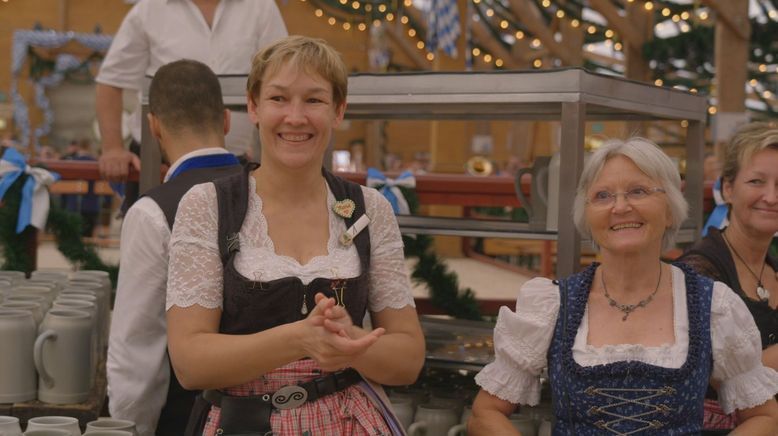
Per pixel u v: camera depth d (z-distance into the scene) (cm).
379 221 217
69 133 2094
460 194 427
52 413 259
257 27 381
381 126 2291
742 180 270
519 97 264
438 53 1169
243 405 202
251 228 206
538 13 1448
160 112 278
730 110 993
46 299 298
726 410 225
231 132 372
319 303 183
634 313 220
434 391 293
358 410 206
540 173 287
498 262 834
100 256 393
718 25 993
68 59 2080
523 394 228
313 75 205
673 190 220
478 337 301
